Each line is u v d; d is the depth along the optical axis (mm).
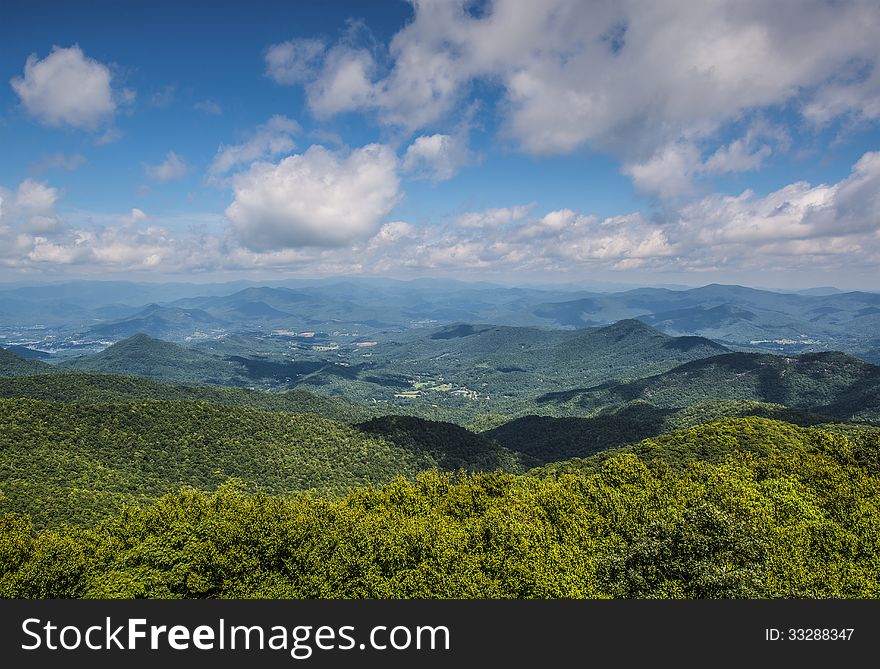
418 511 64188
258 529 49531
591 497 60375
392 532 49031
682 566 38969
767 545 41781
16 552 47531
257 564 46281
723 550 38969
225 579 44656
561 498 60094
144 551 47875
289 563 46156
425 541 47188
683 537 40531
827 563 43469
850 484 60062
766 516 48781
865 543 45438
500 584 42375
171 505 61844
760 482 64125
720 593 36375
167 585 43594
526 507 57812
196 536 50062
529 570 42062
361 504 66750
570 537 51719
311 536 49031
